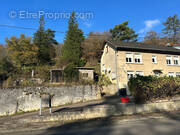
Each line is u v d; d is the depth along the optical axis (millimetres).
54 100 13602
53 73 21203
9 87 12578
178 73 22438
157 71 21172
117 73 18969
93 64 33562
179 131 5562
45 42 36750
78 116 8688
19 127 7617
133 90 9898
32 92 13133
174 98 10688
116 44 20609
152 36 43844
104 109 9102
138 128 6363
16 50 27703
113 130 6328
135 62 20391
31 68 22094
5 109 11984
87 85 15141
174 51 22422
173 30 41750
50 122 8227
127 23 40188
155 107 9867
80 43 35688
